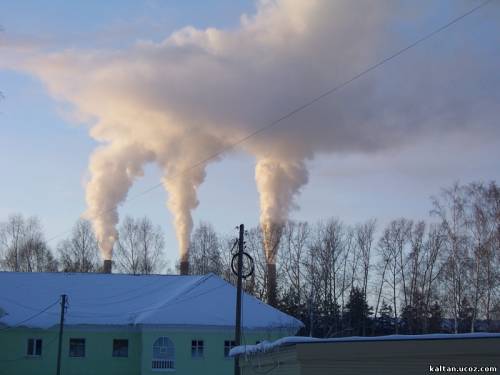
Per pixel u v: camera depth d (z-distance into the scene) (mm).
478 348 17531
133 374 48281
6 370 48062
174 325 46312
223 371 46469
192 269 77188
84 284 54156
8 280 54031
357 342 18875
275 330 47625
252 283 70812
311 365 19422
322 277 67875
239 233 35156
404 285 63250
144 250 81312
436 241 60812
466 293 51406
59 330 48594
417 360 18094
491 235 50219
